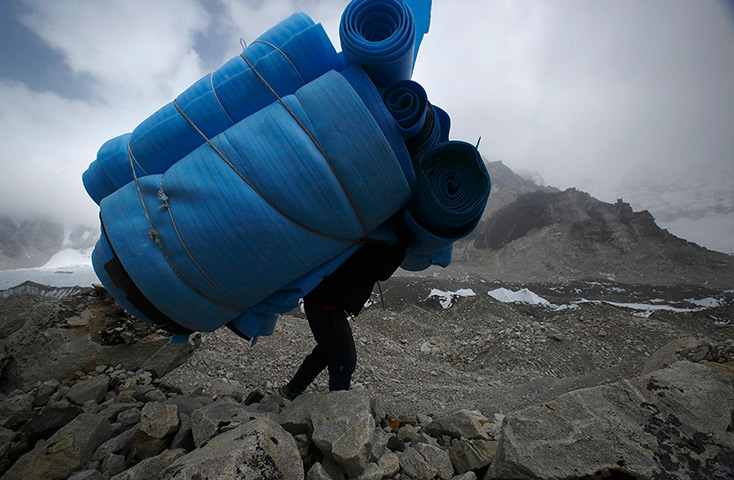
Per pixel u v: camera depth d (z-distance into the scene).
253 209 1.88
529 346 9.22
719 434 1.94
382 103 2.08
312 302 2.61
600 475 1.80
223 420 2.25
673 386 2.19
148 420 2.40
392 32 2.13
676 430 1.97
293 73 2.12
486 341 9.89
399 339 11.79
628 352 9.08
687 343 4.78
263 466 1.71
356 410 2.17
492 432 2.67
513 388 6.03
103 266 2.19
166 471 1.76
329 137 1.91
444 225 2.28
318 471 1.95
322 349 2.78
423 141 2.31
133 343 4.02
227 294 2.05
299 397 2.61
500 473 1.96
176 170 1.99
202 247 1.92
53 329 3.79
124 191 2.09
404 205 2.31
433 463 2.18
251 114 2.12
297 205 1.90
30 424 2.71
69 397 3.19
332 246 2.10
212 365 5.46
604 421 2.00
